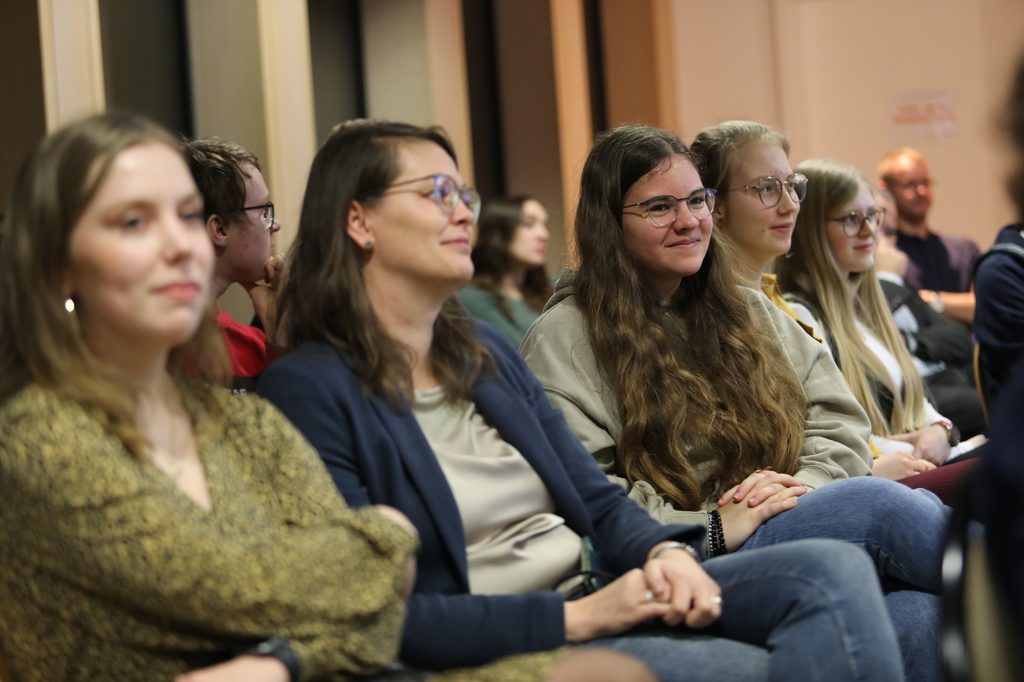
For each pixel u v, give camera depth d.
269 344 2.69
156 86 4.39
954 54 7.63
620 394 2.69
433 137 2.19
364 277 2.15
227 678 1.58
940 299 5.64
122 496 1.57
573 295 2.82
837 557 1.98
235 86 4.56
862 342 3.61
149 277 1.66
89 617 1.62
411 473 2.04
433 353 2.21
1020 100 1.32
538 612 1.97
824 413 2.95
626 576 2.04
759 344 2.82
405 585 1.79
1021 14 7.55
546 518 2.19
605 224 2.78
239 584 1.62
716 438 2.68
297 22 4.66
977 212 7.64
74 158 1.65
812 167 3.61
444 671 1.93
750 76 7.42
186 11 4.51
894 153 6.37
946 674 1.43
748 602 2.01
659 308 2.79
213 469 1.79
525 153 6.55
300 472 1.86
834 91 7.73
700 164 3.17
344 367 2.09
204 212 2.70
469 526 2.09
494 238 5.64
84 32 3.82
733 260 3.15
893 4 7.68
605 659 1.69
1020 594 1.20
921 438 3.51
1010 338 4.16
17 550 1.61
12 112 3.69
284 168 4.57
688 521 2.50
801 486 2.52
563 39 6.43
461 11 6.03
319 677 1.69
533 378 2.39
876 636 1.90
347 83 5.58
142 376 1.74
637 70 7.03
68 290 1.68
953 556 1.47
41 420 1.58
